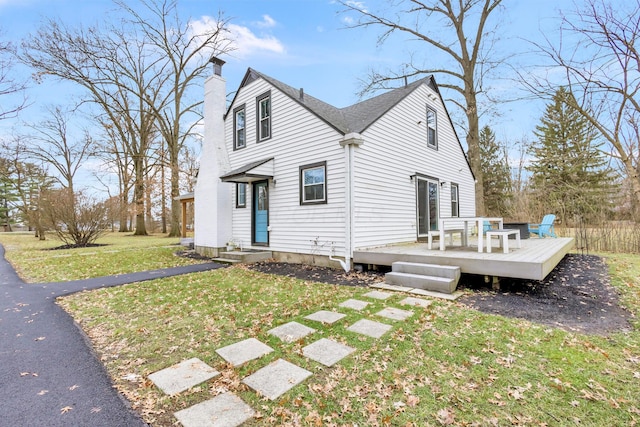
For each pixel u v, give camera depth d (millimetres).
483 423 1965
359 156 7211
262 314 4094
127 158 22125
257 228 9586
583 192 11227
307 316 3961
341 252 7172
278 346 3105
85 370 2709
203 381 2492
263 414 2088
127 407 2186
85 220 13477
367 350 2969
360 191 7211
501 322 3623
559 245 7023
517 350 2908
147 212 23062
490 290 5090
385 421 2004
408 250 6719
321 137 7621
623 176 10469
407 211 8992
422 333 3328
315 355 2895
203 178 10812
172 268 7891
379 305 4348
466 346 3010
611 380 2398
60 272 7359
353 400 2219
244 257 8445
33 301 4902
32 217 17750
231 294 5160
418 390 2322
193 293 5273
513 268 4781
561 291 4902
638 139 8258
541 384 2359
